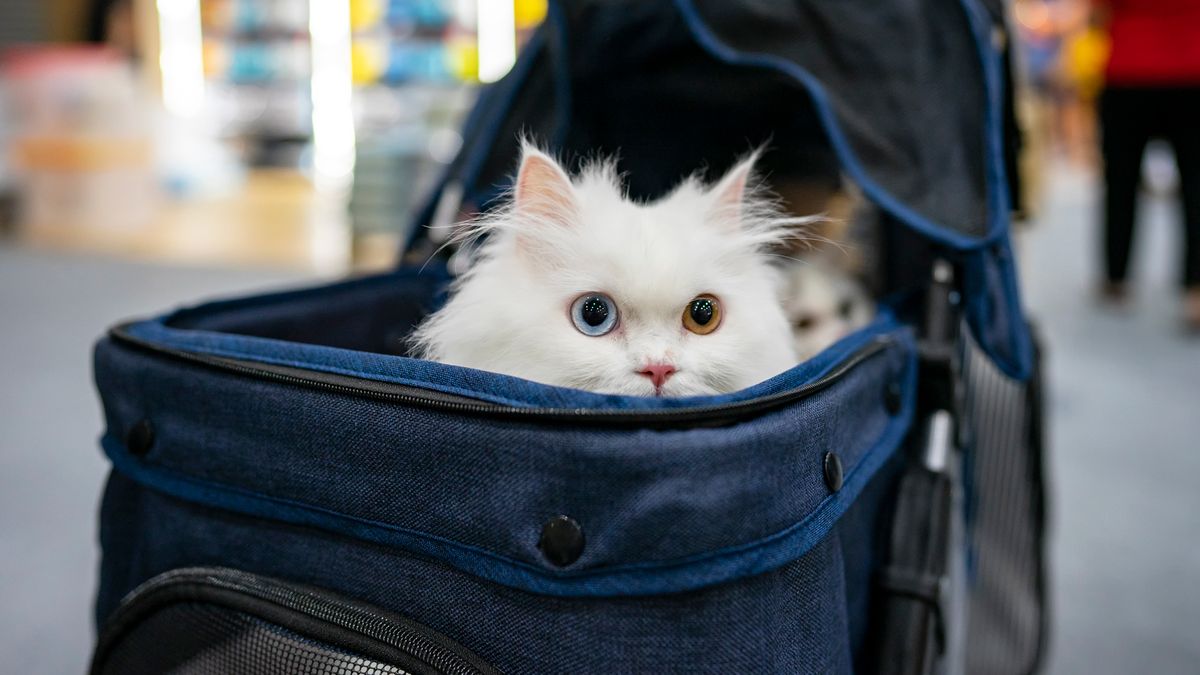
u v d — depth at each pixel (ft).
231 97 22.47
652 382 2.10
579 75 3.43
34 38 18.37
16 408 7.14
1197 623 4.55
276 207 19.07
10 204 15.64
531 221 2.23
